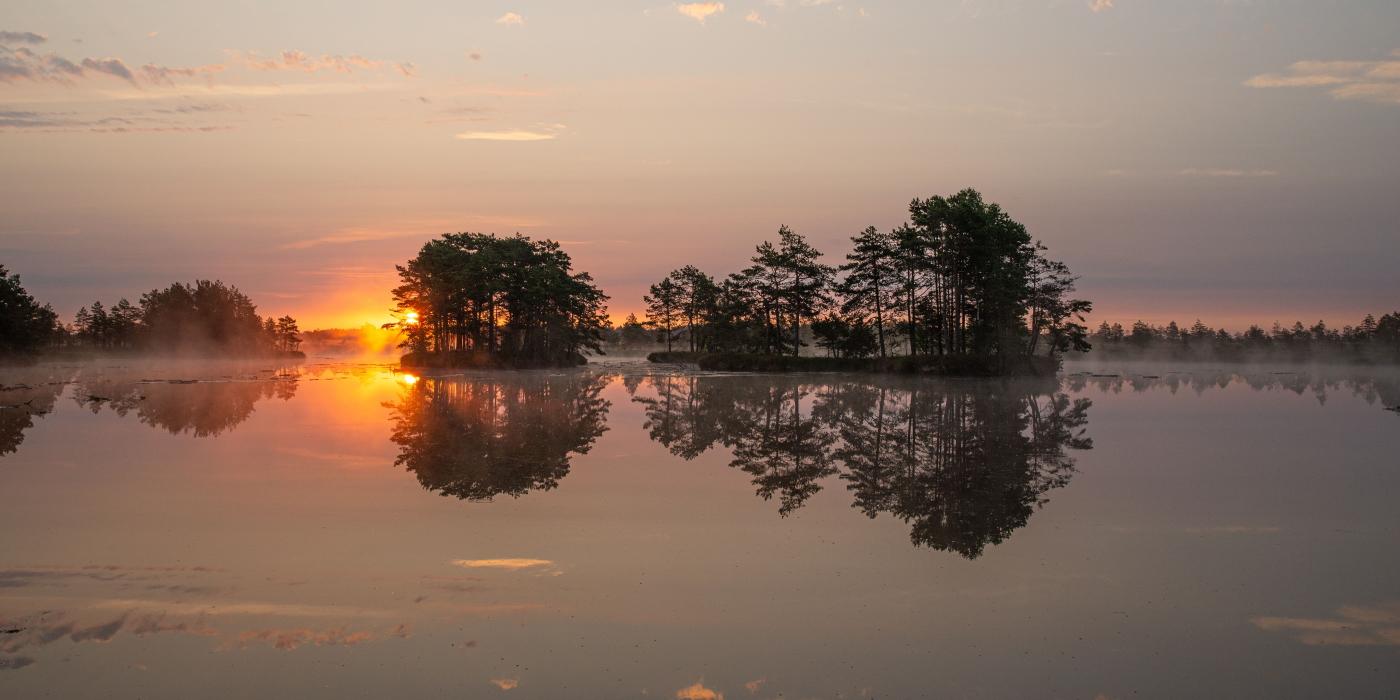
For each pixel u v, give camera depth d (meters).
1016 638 7.72
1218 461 18.19
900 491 14.69
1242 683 6.80
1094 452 19.59
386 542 10.95
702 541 11.09
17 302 75.88
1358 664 7.16
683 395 38.16
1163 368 84.62
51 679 6.75
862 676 6.86
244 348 112.12
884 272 62.94
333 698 6.43
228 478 15.63
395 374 60.91
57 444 20.30
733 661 7.15
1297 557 10.46
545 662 7.11
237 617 8.16
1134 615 8.35
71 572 9.59
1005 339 54.97
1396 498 14.07
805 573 9.67
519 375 59.56
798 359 67.00
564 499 13.79
